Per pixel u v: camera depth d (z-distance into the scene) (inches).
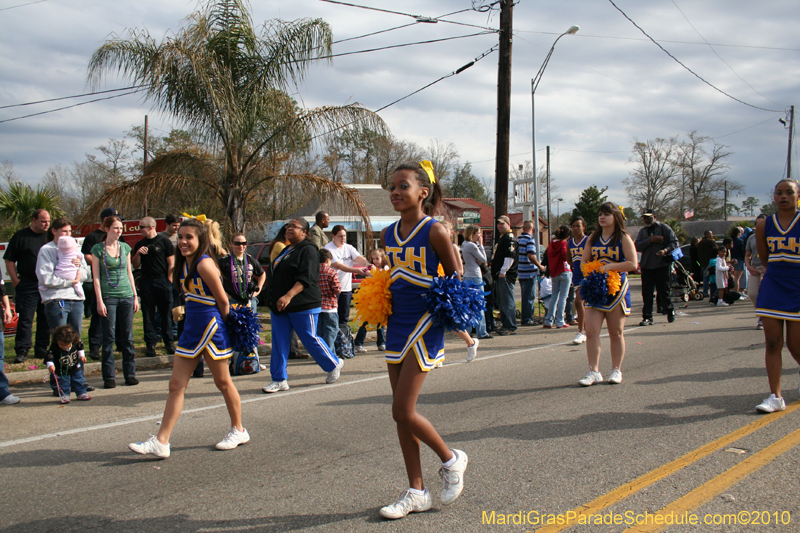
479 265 380.8
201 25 455.2
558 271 423.8
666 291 417.1
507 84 494.3
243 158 486.0
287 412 215.9
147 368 312.8
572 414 200.8
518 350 338.0
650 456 157.6
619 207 239.9
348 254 344.2
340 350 324.2
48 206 819.4
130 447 160.7
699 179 2436.0
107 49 436.8
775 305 190.7
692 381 242.2
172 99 452.8
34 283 309.3
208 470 158.4
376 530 120.5
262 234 689.6
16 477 155.3
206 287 168.2
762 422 183.3
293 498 138.4
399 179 124.6
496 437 178.9
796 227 186.7
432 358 123.1
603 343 353.1
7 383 235.1
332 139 501.0
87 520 129.0
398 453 167.9
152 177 462.9
